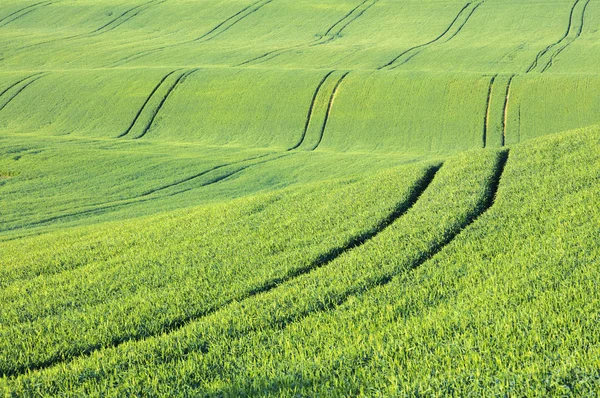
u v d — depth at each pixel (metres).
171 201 43.72
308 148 65.38
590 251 15.31
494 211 20.31
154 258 19.55
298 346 11.44
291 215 23.66
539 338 10.44
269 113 73.25
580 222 17.86
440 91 73.31
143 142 66.88
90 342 12.85
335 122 70.25
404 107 71.31
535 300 12.42
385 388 9.22
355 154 61.16
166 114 75.25
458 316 12.10
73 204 42.53
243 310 13.95
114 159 56.56
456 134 65.25
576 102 67.56
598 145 26.47
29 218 38.66
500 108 68.56
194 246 20.62
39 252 22.48
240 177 51.81
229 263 18.16
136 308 14.60
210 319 13.59
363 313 13.12
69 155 57.38
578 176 22.64
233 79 81.62
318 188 28.66
